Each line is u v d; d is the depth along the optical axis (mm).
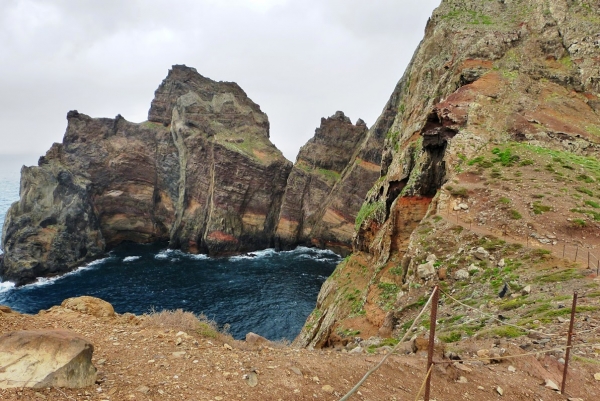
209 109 128625
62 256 96750
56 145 113188
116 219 120938
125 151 122625
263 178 118188
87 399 6805
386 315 26047
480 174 36625
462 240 28391
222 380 8383
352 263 54500
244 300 74250
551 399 10516
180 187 123250
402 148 57188
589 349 13273
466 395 10133
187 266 99188
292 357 10562
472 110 44844
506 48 55688
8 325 10633
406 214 40969
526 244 26438
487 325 17312
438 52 67250
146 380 7965
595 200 31391
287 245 117500
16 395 6387
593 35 54188
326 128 127438
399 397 9359
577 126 44938
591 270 20984
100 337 10398
